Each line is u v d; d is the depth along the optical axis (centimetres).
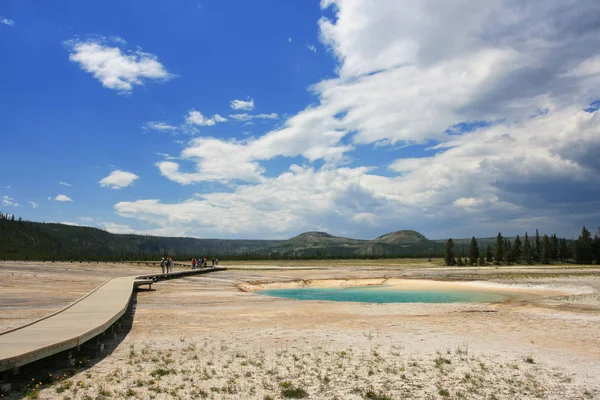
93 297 2505
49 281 4609
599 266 9575
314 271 8250
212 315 2514
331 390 1094
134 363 1347
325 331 1988
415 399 1034
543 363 1394
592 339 1808
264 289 5466
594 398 1057
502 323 2247
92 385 1096
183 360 1390
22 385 1090
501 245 12462
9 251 16938
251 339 1773
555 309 2809
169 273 5903
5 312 2308
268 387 1110
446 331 2002
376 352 1530
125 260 14250
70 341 1241
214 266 9312
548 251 12431
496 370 1305
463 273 7331
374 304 3195
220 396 1032
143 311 2652
